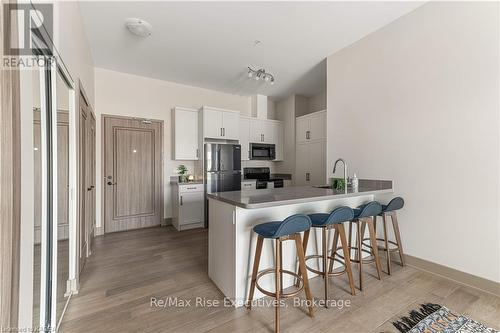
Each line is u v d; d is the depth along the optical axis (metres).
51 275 1.57
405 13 2.60
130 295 2.08
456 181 2.27
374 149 2.95
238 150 4.69
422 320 1.74
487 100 2.07
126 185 4.15
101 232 3.91
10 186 0.81
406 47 2.62
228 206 2.04
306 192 2.50
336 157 3.42
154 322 1.72
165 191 4.53
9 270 0.80
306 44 3.19
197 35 2.94
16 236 0.89
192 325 1.69
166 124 4.54
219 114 4.61
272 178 5.66
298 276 1.89
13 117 0.87
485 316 1.78
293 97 5.33
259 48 3.29
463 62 2.20
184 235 3.88
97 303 1.96
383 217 2.49
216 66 3.88
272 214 2.14
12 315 0.87
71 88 2.08
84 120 2.68
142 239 3.66
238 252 1.94
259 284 2.06
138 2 2.32
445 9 2.31
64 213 1.99
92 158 3.46
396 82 2.72
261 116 5.34
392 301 1.98
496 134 2.02
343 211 2.00
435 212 2.42
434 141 2.41
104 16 2.53
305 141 4.95
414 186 2.58
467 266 2.21
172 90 4.60
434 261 2.44
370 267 2.65
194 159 4.59
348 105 3.25
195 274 2.48
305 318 1.77
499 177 2.01
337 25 2.78
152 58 3.57
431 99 2.43
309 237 2.40
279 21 2.67
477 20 2.12
